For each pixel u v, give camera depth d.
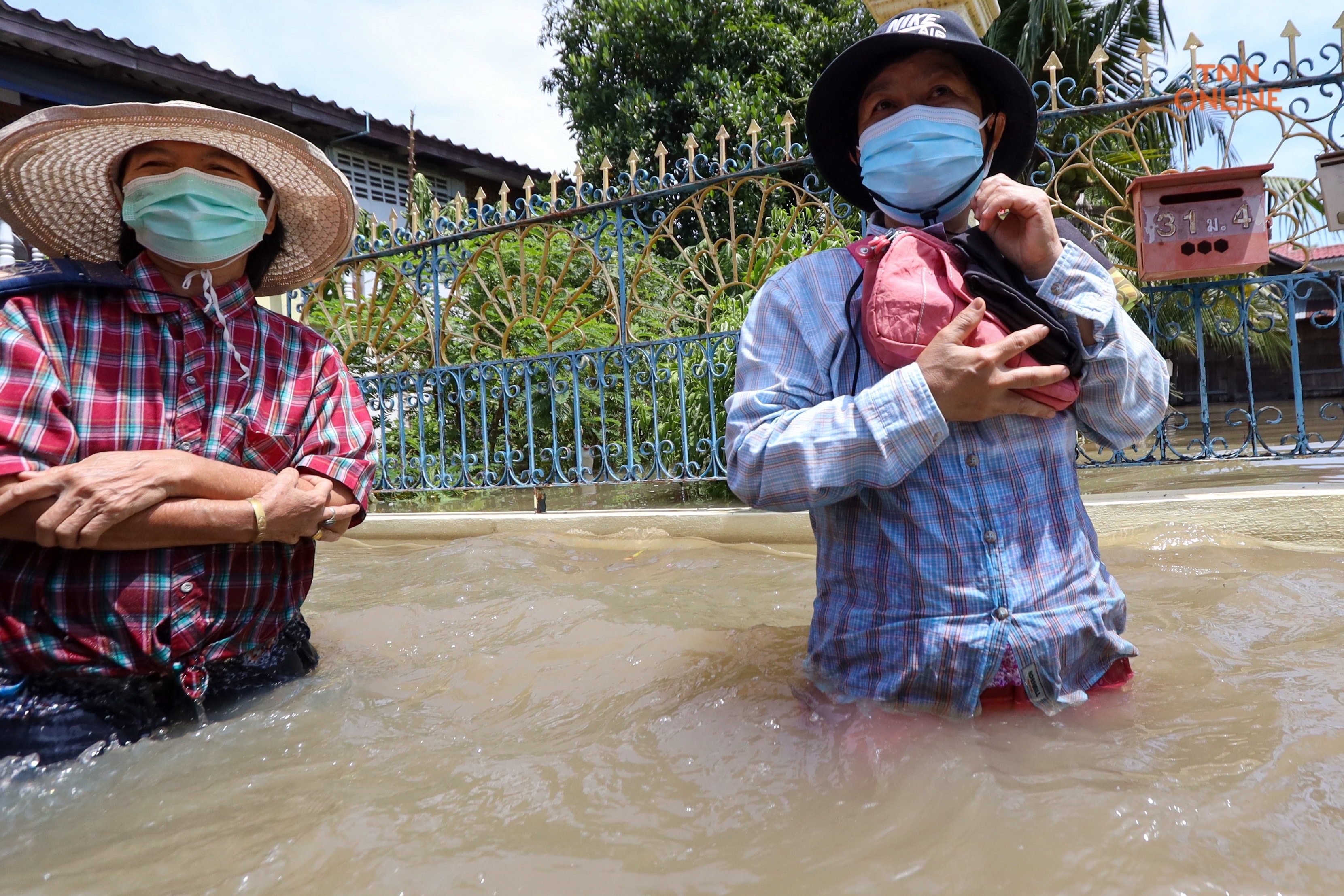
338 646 2.45
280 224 2.27
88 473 1.71
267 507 1.91
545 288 7.12
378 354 5.84
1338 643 1.90
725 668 1.94
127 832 1.31
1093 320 1.48
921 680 1.52
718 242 5.11
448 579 3.45
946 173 1.71
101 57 8.41
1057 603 1.52
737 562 3.58
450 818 1.25
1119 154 8.44
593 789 1.33
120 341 1.92
